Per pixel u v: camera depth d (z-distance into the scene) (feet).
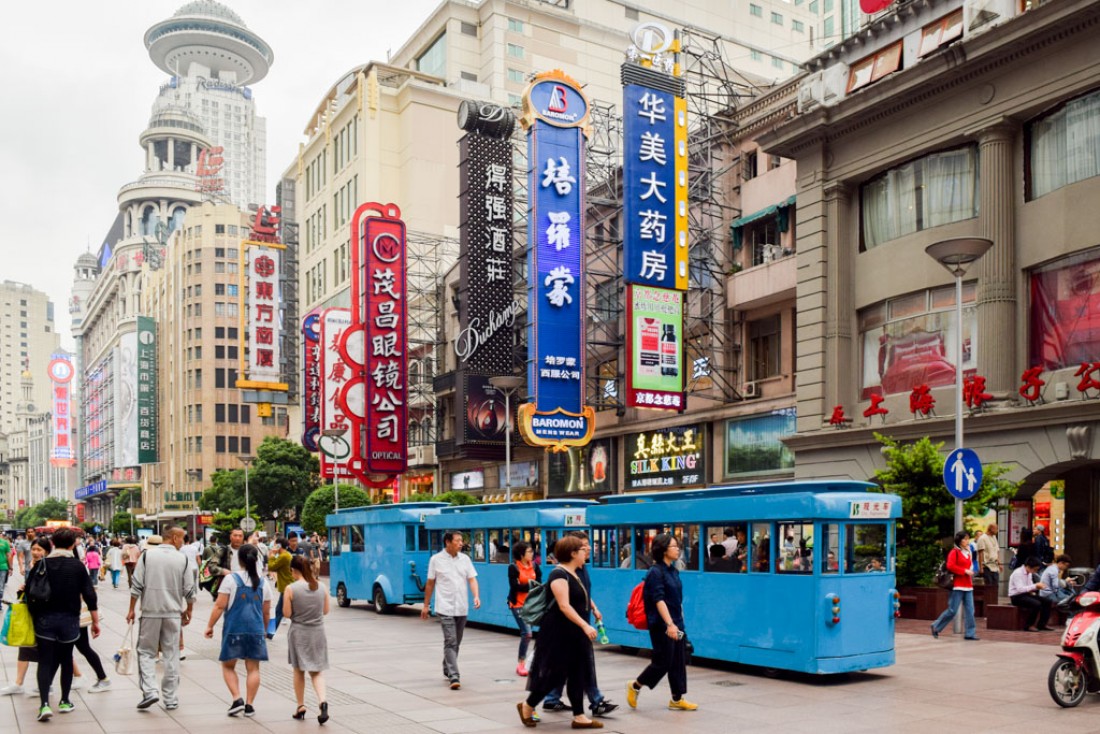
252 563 34.60
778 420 93.81
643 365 95.40
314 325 174.50
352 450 145.07
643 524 48.85
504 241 130.11
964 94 70.64
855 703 35.17
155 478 416.87
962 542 51.85
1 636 39.19
